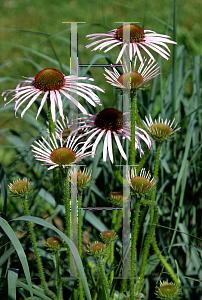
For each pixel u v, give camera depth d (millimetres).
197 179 982
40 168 975
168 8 2881
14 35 2619
